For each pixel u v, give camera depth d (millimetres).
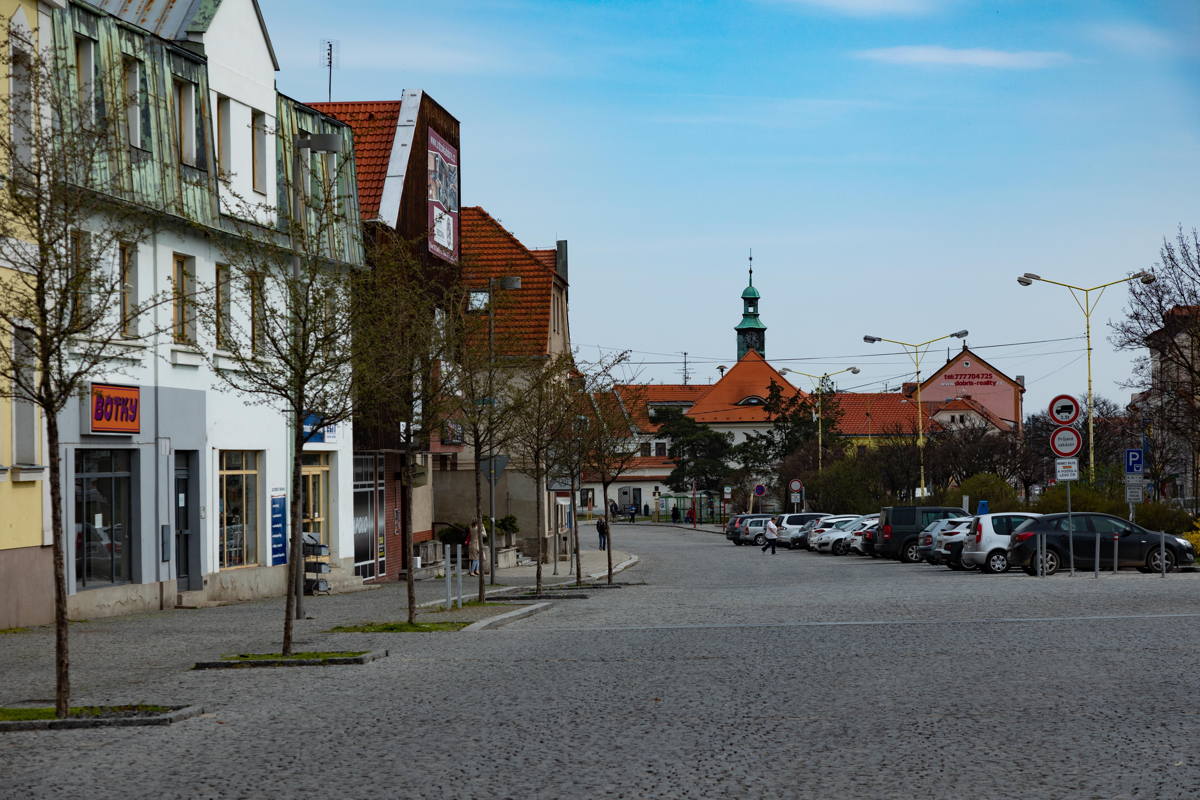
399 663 15984
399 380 22562
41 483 22344
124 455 25453
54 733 11281
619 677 14062
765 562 53906
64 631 11930
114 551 25062
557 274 61438
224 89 28891
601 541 71188
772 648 16719
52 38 22266
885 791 8211
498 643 18359
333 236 20047
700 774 8836
